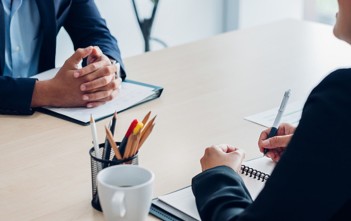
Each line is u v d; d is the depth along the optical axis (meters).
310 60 1.98
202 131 1.42
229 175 1.01
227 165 1.08
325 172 0.79
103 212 0.98
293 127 1.30
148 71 1.87
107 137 1.07
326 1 3.62
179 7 3.27
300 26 2.40
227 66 1.93
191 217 1.03
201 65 1.94
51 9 1.94
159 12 3.18
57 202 1.11
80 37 2.03
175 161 1.26
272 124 1.46
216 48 2.13
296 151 0.81
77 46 2.04
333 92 0.81
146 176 0.98
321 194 0.79
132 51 3.12
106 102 1.59
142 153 1.30
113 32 3.00
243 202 0.94
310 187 0.79
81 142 1.37
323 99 0.81
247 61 1.98
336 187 0.78
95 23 2.04
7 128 1.46
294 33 2.30
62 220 1.05
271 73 1.85
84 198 1.13
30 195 1.14
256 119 1.49
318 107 0.81
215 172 1.02
